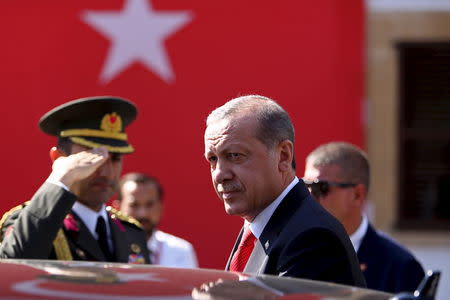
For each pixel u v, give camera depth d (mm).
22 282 4148
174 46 19828
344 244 6418
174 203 19500
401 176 21203
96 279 4301
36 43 19766
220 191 6754
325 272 6293
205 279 4535
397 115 21000
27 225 8406
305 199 6711
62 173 8648
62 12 19812
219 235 19406
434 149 21359
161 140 19656
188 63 19781
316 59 19641
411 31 21000
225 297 4152
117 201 15219
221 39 19766
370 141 20938
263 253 6562
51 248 9102
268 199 6695
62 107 10320
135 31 19859
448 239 20906
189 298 4070
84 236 9680
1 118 19594
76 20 19812
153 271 4660
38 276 4305
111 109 10422
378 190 21047
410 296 4223
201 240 19391
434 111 21312
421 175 21391
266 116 6699
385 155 20938
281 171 6754
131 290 4109
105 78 19781
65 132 10359
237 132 6645
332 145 10180
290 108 19609
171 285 4289
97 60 19812
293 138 6863
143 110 19734
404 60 21141
